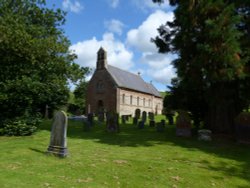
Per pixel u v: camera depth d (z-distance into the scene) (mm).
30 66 14117
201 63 11664
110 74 43844
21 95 13055
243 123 12711
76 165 7633
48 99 15383
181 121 14906
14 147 9797
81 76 17484
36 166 7285
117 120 16594
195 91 15961
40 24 17688
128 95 45531
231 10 11734
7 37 12875
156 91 58094
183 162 8805
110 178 6684
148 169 7652
